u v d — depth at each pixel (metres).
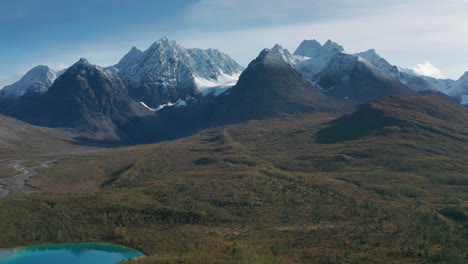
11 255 192.50
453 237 192.75
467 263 164.25
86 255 191.75
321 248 180.12
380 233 197.75
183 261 166.38
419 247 178.50
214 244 186.62
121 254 191.75
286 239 192.12
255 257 167.38
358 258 168.12
